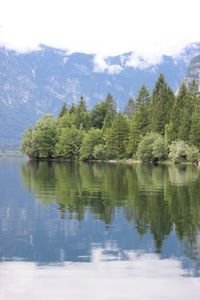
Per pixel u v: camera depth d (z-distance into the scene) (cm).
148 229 3759
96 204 5097
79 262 2880
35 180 8181
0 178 8675
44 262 2888
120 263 2850
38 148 18300
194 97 15562
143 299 2330
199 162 12800
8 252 3109
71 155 17788
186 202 5175
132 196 5741
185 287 2464
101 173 9875
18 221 4156
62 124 18912
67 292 2414
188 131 14012
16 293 2402
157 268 2745
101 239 3444
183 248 3161
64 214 4484
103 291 2423
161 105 15800
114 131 15988
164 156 14250
